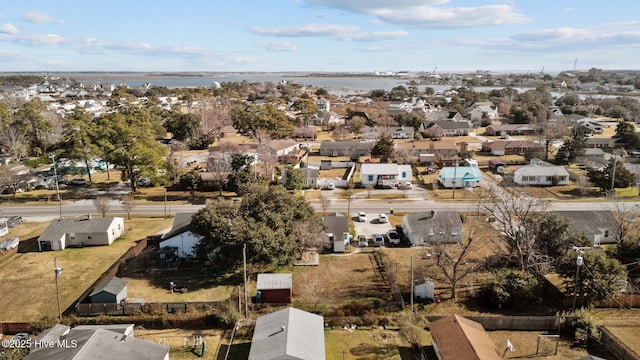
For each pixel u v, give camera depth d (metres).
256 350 29.22
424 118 147.25
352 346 33.06
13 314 37.16
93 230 52.31
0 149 102.88
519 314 37.47
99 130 77.50
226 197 72.31
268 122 120.94
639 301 38.59
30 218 62.16
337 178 84.00
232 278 44.00
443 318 34.09
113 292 37.62
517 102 192.00
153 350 29.05
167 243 48.28
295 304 38.41
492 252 49.28
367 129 130.00
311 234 47.28
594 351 32.44
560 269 39.56
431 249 49.19
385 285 42.44
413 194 73.69
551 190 75.56
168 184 79.88
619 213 52.91
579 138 97.38
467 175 77.25
